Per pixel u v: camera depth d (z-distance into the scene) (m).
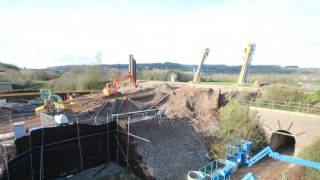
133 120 23.48
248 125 28.00
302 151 24.56
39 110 25.12
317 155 21.41
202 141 24.94
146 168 19.58
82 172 20.33
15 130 17.73
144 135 22.09
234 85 39.12
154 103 31.34
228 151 23.16
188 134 24.95
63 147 19.20
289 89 30.62
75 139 19.84
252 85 38.25
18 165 16.02
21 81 52.62
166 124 24.91
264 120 28.77
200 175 16.47
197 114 29.73
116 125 22.45
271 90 31.16
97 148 21.45
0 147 16.62
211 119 29.36
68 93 38.34
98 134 21.34
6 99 33.41
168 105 30.52
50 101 26.45
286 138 32.03
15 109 27.20
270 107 29.39
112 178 19.67
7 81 50.91
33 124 22.73
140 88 40.22
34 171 17.62
